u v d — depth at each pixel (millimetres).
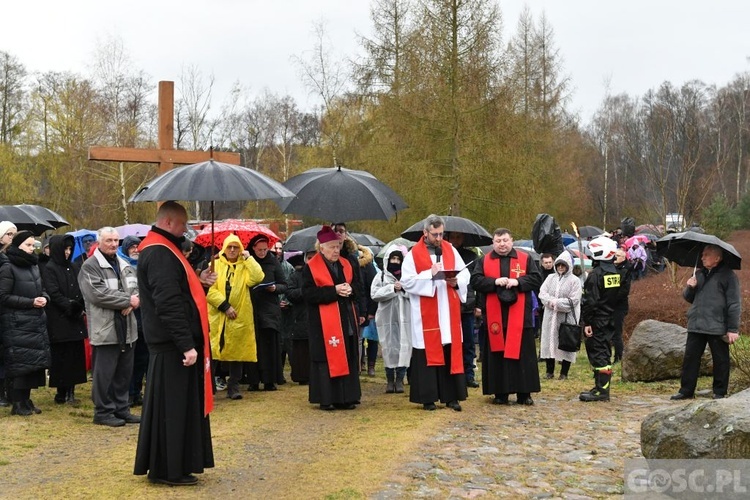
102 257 7879
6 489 5500
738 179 47000
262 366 9750
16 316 7992
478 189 23141
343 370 8453
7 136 40500
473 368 10258
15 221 10859
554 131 32094
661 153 18469
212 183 5609
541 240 11172
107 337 7742
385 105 24141
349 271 8695
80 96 34688
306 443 6852
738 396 5414
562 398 9219
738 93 51969
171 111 11805
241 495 5324
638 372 10188
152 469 5543
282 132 46531
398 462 6137
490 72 23406
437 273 8328
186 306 5469
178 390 5473
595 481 5660
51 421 7895
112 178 32750
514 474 5844
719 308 8625
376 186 8688
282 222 29766
